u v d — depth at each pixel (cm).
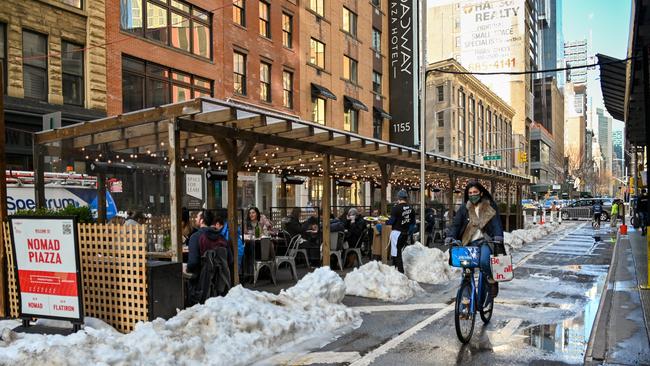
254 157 1377
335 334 667
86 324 611
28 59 1536
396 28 3806
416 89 3756
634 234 2366
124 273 622
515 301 882
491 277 675
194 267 734
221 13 2300
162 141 1027
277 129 941
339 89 3222
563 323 730
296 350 596
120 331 624
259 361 555
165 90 2023
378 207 2516
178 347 512
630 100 1537
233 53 2388
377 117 3656
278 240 1282
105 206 1179
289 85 2814
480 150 6888
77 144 1038
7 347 502
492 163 7394
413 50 3741
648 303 805
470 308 631
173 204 789
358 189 3416
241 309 612
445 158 1714
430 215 1762
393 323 727
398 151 1376
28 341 528
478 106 6869
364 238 1434
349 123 3350
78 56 1691
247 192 2484
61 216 603
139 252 612
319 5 3103
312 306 725
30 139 1525
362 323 726
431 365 546
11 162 1488
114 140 992
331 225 1256
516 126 9756
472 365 546
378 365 546
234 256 930
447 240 677
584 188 11519
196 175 1684
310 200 2917
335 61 3198
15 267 634
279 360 560
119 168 1201
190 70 2123
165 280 627
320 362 555
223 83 2300
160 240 1009
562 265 1343
